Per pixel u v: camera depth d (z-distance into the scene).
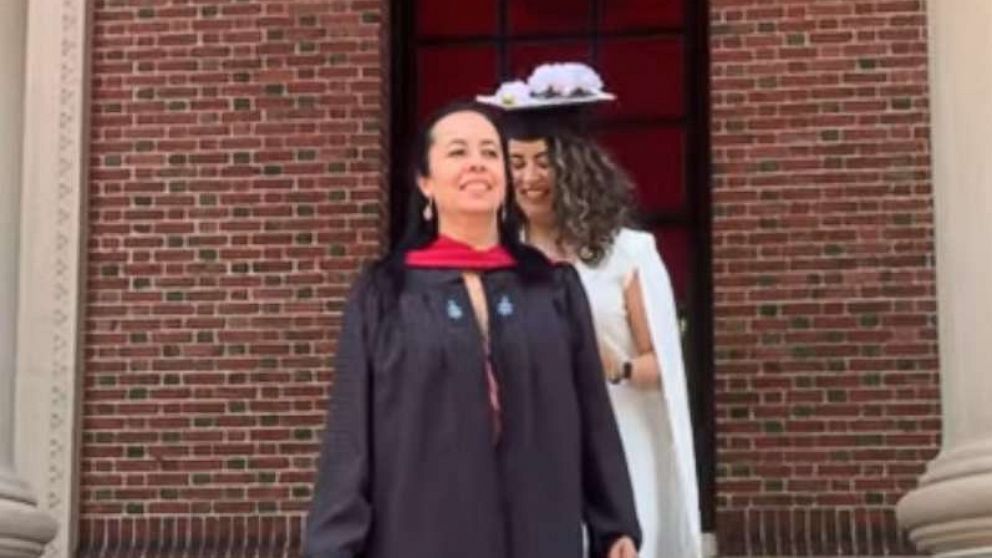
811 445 9.62
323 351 10.02
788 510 9.55
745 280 9.80
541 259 4.35
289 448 9.96
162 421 10.06
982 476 6.41
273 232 10.16
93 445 10.09
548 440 4.14
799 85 9.92
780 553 9.47
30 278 10.11
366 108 10.21
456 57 10.72
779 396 9.67
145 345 10.14
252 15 10.37
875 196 9.77
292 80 10.28
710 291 10.11
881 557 9.40
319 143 10.21
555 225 5.34
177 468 10.02
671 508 5.24
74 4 10.32
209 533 9.93
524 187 5.32
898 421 9.56
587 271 5.30
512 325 4.19
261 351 10.06
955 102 6.77
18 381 10.01
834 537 9.49
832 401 9.63
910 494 6.86
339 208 10.14
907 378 9.59
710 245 10.13
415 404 4.08
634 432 5.26
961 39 6.77
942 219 6.82
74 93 10.27
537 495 4.11
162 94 10.35
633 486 4.95
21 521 7.05
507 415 4.12
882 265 9.71
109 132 10.35
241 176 10.23
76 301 10.11
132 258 10.23
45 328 10.07
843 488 9.54
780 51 9.96
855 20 9.93
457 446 4.06
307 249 10.12
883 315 9.67
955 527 6.49
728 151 9.92
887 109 9.83
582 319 4.32
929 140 9.71
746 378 9.71
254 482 9.95
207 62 10.35
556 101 5.27
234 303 10.12
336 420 4.13
